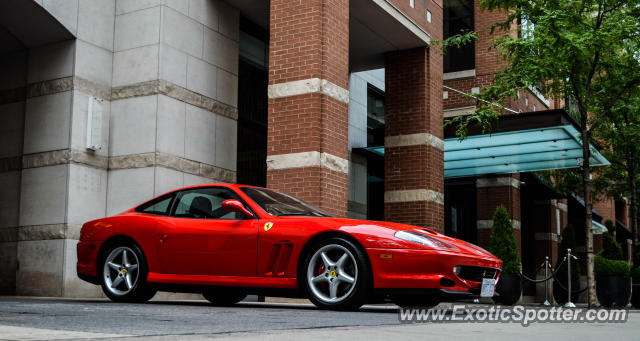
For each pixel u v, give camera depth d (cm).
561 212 2427
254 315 512
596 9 1204
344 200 1209
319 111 1173
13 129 1236
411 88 1552
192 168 1236
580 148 1620
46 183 1180
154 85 1190
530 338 387
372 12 1381
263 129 1480
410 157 1522
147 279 692
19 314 482
